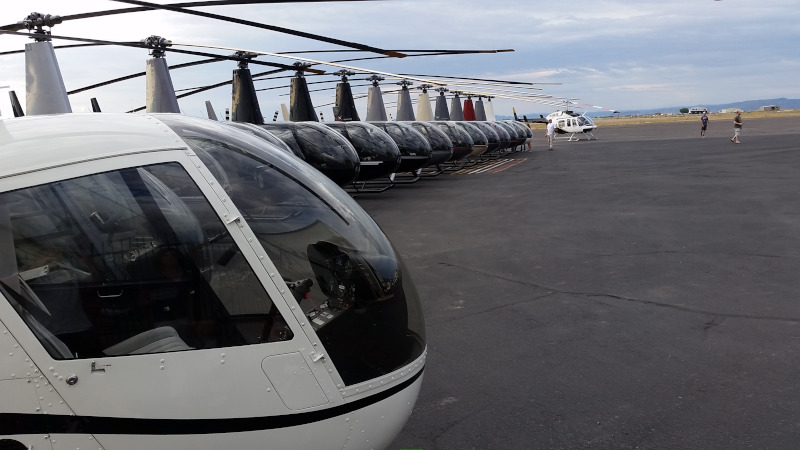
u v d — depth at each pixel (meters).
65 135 2.48
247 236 2.48
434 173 23.92
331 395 2.51
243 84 14.79
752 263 7.73
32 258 2.27
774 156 23.80
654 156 26.73
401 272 3.03
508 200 14.80
